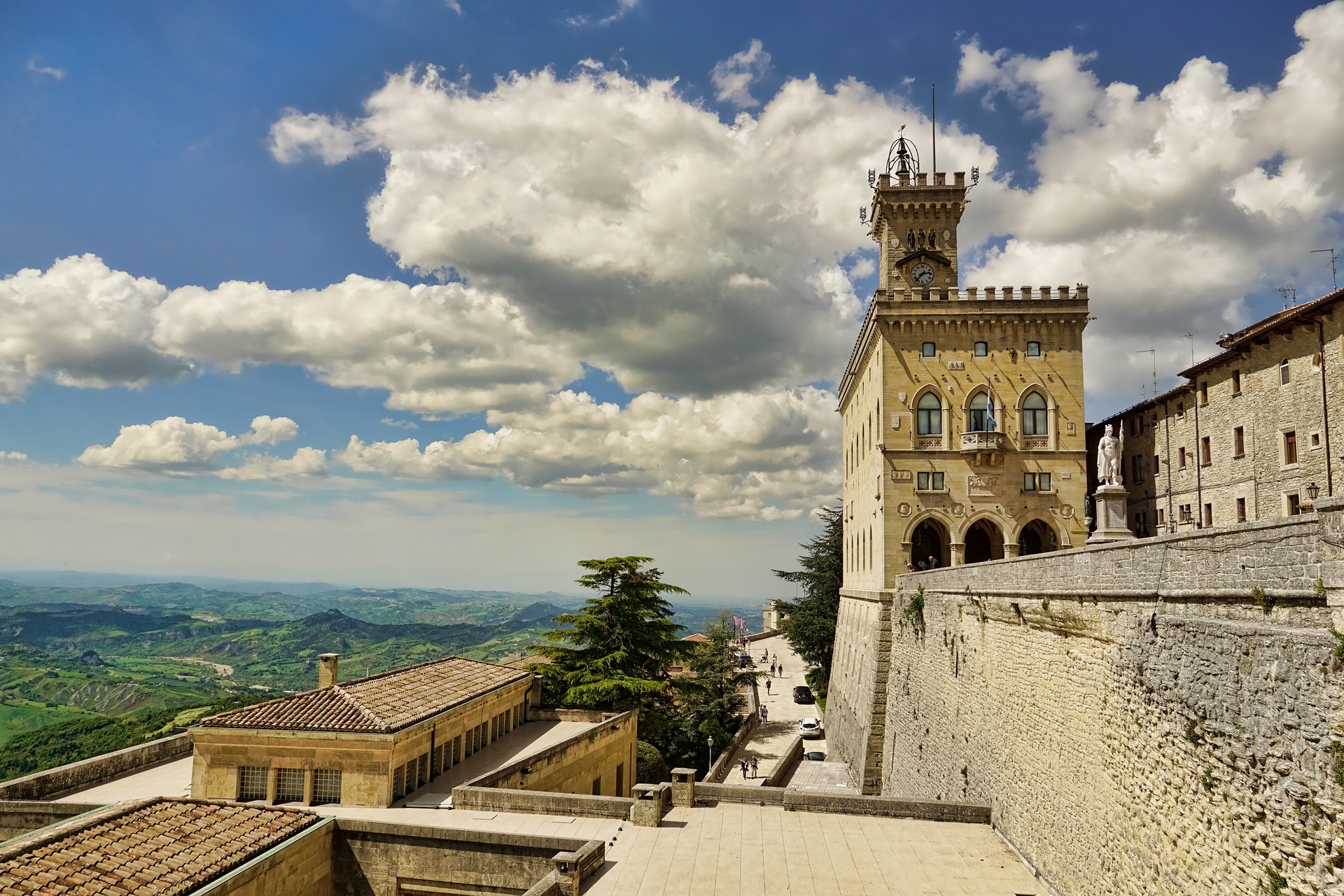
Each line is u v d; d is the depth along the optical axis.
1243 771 14.52
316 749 27.05
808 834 25.78
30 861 18.62
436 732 30.75
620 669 48.94
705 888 21.23
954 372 53.66
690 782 28.34
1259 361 42.97
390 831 23.86
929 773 37.09
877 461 54.69
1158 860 17.45
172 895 18.20
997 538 54.28
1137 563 19.12
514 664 50.47
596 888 21.08
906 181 63.53
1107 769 20.12
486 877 23.30
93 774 29.75
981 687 30.55
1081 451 52.62
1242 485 44.28
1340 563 12.40
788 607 91.38
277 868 21.38
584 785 34.53
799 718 76.88
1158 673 17.77
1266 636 14.04
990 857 24.80
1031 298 53.50
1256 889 14.05
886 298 53.84
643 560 52.28
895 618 48.50
